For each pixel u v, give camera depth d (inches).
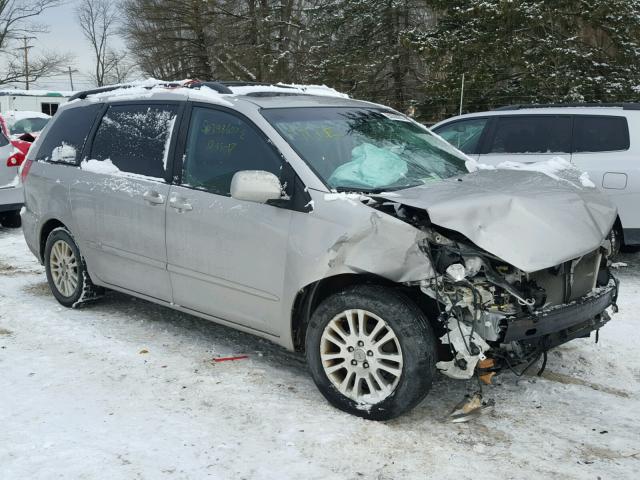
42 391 163.2
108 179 205.0
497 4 685.3
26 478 124.6
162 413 151.5
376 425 145.0
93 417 149.3
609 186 276.5
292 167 160.4
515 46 682.8
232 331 209.5
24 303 239.0
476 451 135.6
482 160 306.7
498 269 142.7
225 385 167.2
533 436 142.4
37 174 233.6
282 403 156.9
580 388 166.9
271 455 133.2
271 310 164.2
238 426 145.3
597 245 150.6
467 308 138.7
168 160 189.6
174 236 183.5
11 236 388.5
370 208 146.3
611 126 282.8
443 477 125.7
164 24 1427.2
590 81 677.3
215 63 1366.9
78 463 129.8
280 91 196.9
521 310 139.7
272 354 190.2
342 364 152.3
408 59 949.2
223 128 179.0
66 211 220.2
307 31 1111.6
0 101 908.6
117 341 199.0
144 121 202.4
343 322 153.1
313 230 152.3
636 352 191.2
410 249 139.1
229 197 171.2
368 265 143.0
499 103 722.2
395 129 194.7
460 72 720.3
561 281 150.4
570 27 687.7
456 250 139.9
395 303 142.4
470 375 139.9
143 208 191.8
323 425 144.9
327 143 171.2
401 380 142.2
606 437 142.3
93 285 224.8
